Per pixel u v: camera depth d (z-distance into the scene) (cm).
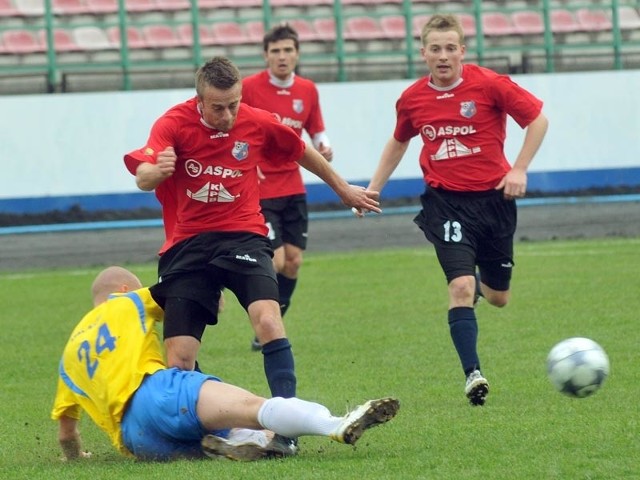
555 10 6888
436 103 2245
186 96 5531
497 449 1580
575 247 4988
